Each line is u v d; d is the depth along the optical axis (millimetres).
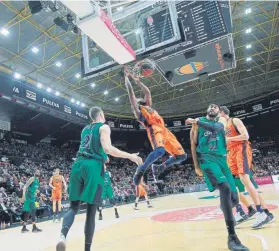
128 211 10633
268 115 31719
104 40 4148
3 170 16656
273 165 28391
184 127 32094
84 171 2990
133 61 5117
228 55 6172
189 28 5961
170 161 3588
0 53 17734
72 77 22094
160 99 29984
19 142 25562
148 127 3535
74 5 3568
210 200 11906
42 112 21266
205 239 3713
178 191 25281
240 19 18016
